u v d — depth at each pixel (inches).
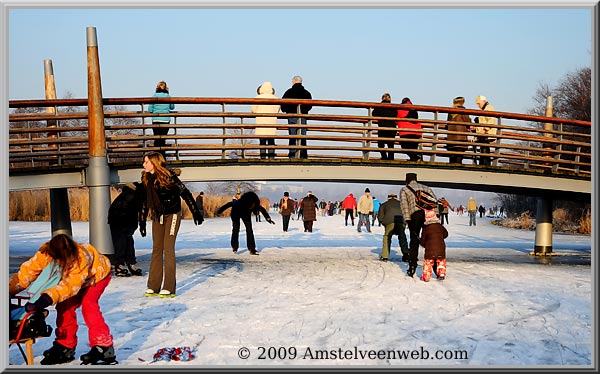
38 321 205.8
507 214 2332.7
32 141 497.7
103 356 218.4
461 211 3058.6
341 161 547.8
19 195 1508.4
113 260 488.7
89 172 489.4
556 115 2049.7
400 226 575.2
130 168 517.0
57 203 600.1
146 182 362.3
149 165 360.5
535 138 592.7
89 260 213.2
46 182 499.8
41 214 1520.7
